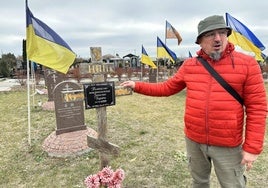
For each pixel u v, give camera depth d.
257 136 2.17
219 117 2.24
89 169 4.38
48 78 9.90
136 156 4.84
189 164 2.70
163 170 4.27
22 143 5.77
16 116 8.65
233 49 2.22
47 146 5.12
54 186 3.89
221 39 2.16
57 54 5.10
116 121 7.57
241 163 2.29
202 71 2.31
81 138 5.23
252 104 2.19
